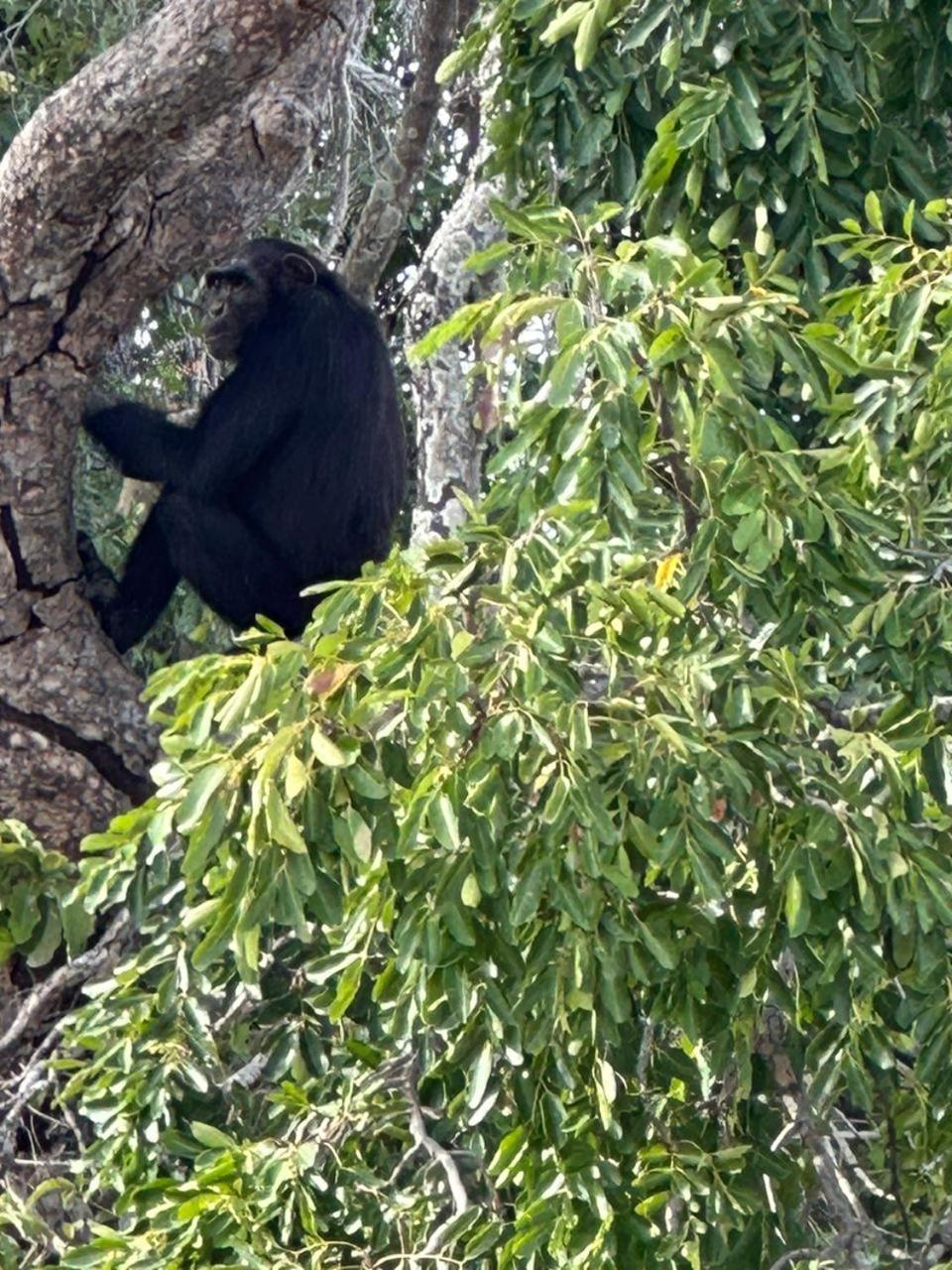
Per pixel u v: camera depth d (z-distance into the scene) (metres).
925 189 11.70
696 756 7.88
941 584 9.27
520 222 8.54
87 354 13.84
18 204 13.09
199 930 10.49
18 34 19.78
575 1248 8.69
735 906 8.60
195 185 14.04
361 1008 11.27
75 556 14.32
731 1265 9.16
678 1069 9.54
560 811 7.48
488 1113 10.02
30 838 12.35
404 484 17.33
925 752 8.98
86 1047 10.99
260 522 16.58
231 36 12.30
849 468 9.32
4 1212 10.81
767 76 11.30
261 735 7.85
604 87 11.90
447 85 17.84
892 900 8.13
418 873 7.95
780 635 8.96
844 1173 11.76
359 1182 9.58
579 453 8.16
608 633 8.07
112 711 14.27
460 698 7.87
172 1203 9.27
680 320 7.97
